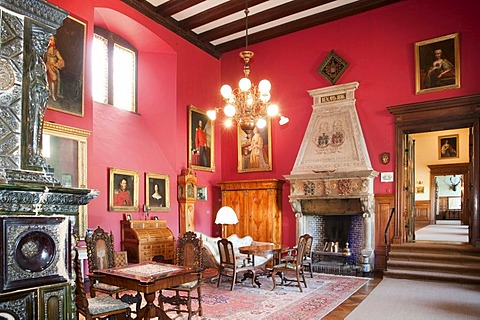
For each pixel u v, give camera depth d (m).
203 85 10.61
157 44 9.52
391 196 8.49
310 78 9.82
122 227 8.04
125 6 8.34
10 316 1.87
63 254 2.13
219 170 11.10
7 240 1.86
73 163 6.60
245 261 7.50
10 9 2.05
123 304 3.86
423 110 8.21
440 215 18.80
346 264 8.80
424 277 7.35
